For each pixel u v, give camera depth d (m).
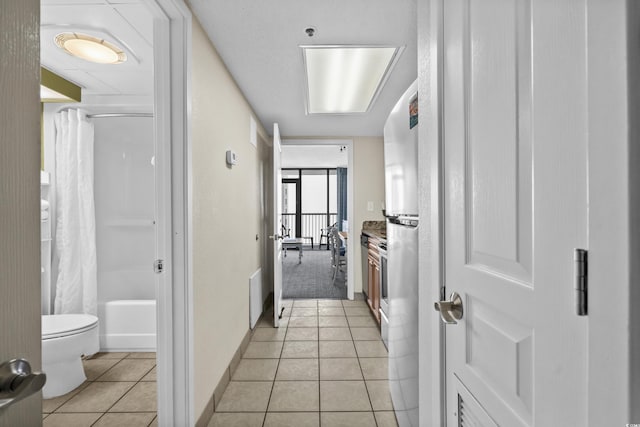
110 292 2.87
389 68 2.23
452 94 0.89
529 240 0.58
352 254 4.18
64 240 2.57
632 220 0.37
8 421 0.49
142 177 2.91
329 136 4.20
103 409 1.86
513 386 0.62
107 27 1.72
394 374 1.72
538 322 0.54
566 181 0.48
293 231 9.93
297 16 1.65
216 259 1.94
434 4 0.98
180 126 1.47
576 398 0.46
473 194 0.78
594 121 0.41
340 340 2.84
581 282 0.43
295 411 1.83
